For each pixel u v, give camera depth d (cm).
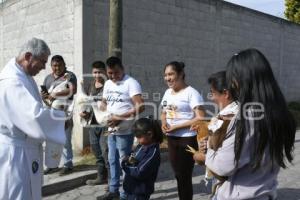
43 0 871
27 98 297
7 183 297
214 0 1083
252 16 1255
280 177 623
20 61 309
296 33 1529
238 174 217
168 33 941
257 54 205
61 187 548
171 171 657
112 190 490
